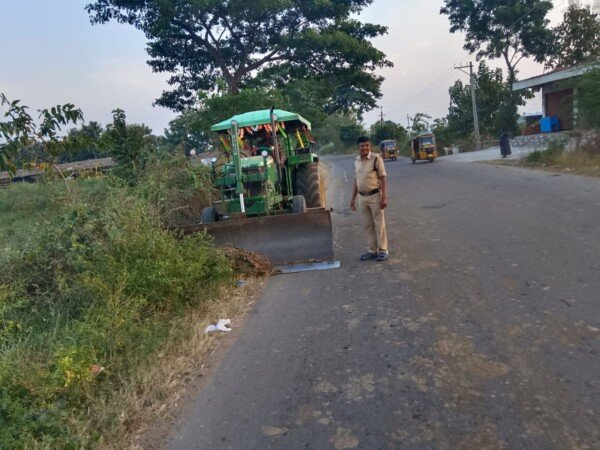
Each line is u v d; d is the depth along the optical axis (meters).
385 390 3.80
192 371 4.48
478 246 7.36
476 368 3.95
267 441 3.38
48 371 4.06
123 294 5.40
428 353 4.28
